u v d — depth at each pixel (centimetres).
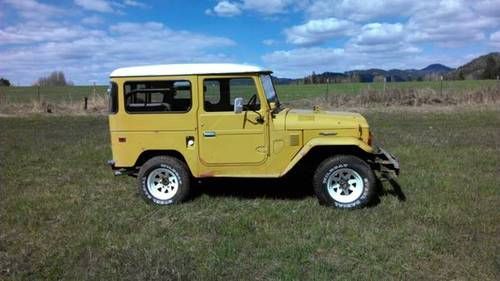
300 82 3403
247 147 701
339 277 476
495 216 637
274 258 524
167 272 494
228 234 600
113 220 661
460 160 997
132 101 714
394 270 488
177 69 701
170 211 698
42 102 2564
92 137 1510
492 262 498
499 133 1413
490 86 2600
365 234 582
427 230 590
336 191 691
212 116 699
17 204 749
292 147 692
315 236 580
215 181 849
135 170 754
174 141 713
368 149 677
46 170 1005
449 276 475
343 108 2377
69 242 586
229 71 690
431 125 1669
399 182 819
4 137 1524
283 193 774
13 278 489
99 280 484
